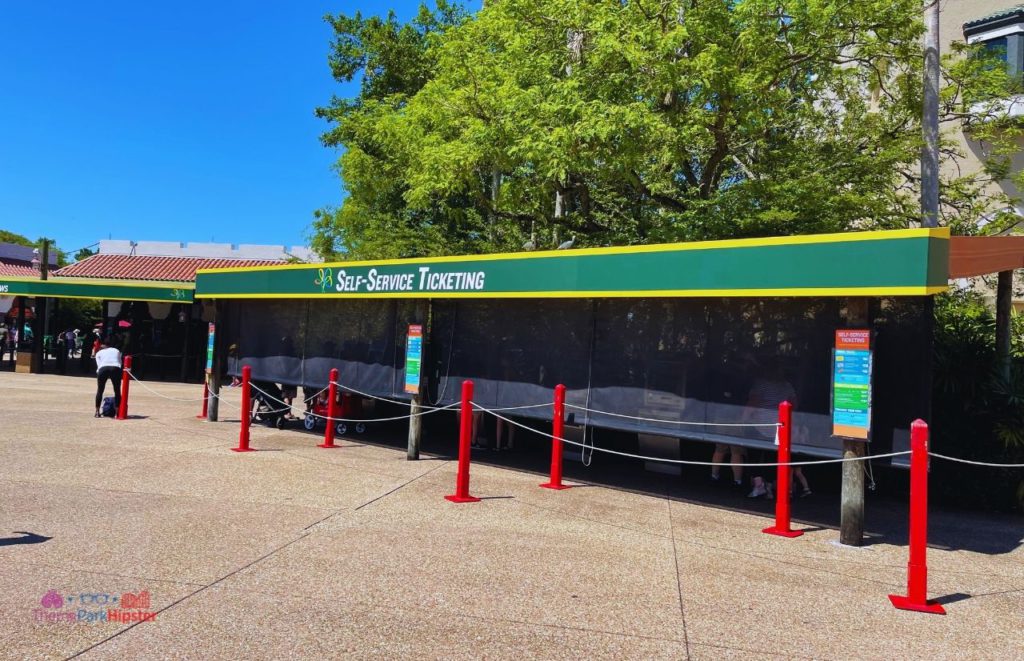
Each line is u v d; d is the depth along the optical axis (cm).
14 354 2914
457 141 1465
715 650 437
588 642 440
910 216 1249
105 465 917
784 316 773
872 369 675
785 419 739
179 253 4119
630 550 647
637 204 1530
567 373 949
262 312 1403
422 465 1028
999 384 909
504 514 759
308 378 1297
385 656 408
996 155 1501
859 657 436
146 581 514
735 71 1156
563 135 1171
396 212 2264
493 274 957
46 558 553
